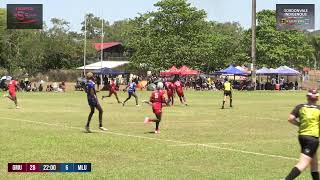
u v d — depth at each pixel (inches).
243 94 2598.4
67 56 4544.8
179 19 3695.9
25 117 1158.3
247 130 919.7
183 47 3602.4
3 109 1419.8
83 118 1138.7
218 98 2134.6
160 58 3607.3
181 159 593.9
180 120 1112.8
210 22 4320.9
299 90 3164.4
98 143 717.3
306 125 430.0
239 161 584.1
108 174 502.0
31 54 4165.8
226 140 773.9
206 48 3703.3
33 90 2851.9
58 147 672.4
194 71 3289.9
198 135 835.4
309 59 4525.1
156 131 867.4
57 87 2815.0
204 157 609.0
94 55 4756.4
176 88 1669.5
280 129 942.4
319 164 559.5
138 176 493.7
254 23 3223.4
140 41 3668.8
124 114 1258.0
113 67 4205.2
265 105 1699.1
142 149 667.4
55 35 4478.3
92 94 875.4
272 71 3358.8
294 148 690.8
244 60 4072.3
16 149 651.5
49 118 1133.7
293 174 424.8
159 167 542.3
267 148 689.6
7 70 3939.5
